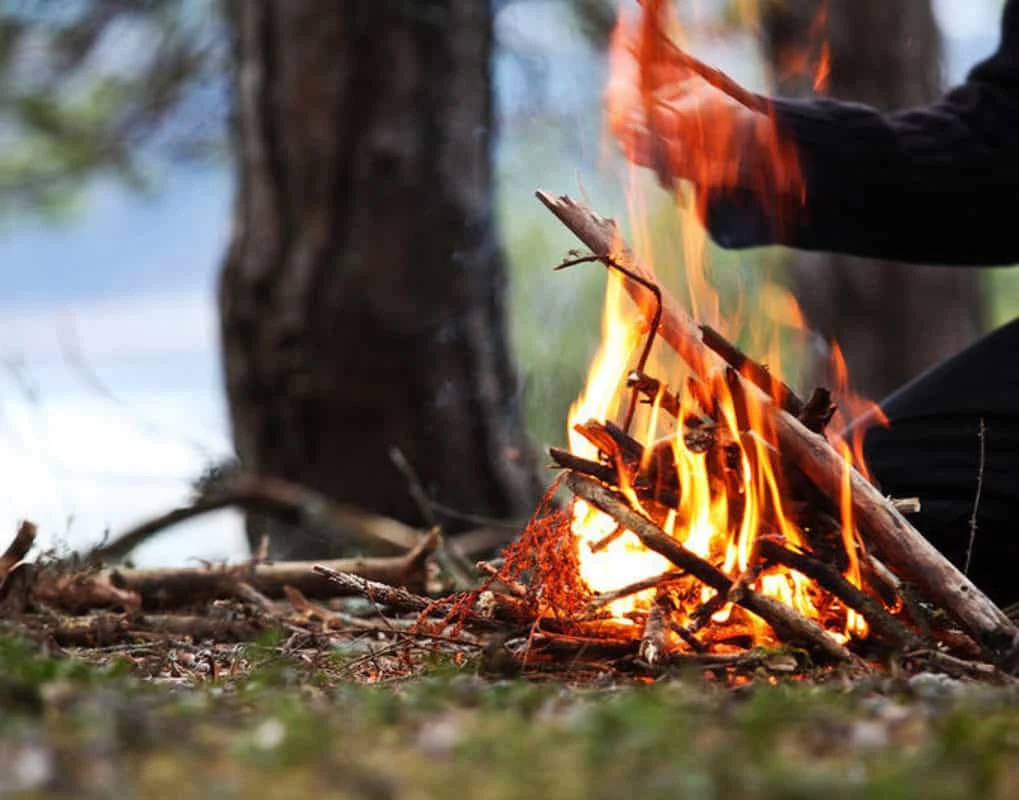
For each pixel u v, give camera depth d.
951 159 3.38
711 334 2.81
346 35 6.73
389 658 2.97
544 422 7.39
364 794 1.64
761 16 8.58
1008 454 3.27
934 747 1.83
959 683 2.43
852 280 8.66
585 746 1.80
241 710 2.11
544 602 2.83
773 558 2.76
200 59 8.75
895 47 8.47
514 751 1.79
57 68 8.84
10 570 3.54
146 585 3.87
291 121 6.76
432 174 6.79
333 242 6.73
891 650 2.73
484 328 6.90
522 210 10.32
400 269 6.72
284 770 1.73
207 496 5.82
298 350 6.69
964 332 8.73
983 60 3.50
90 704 1.97
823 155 3.34
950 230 3.47
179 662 3.04
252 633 3.47
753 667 2.60
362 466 6.66
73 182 9.90
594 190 8.85
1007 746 1.87
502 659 2.64
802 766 1.77
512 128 9.15
